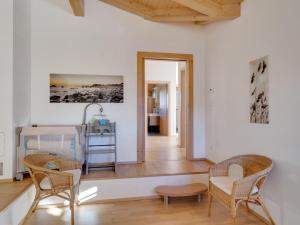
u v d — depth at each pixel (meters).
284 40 2.46
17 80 3.26
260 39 2.86
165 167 3.90
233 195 2.34
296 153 2.29
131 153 4.21
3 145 3.06
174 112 8.50
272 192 2.60
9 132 3.08
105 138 4.11
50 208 3.09
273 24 2.63
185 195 3.14
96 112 4.05
